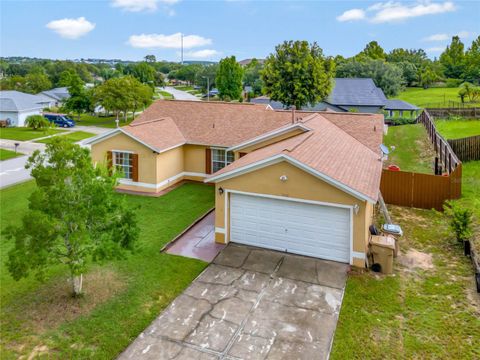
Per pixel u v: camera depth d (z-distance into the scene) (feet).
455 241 47.78
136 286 37.63
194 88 442.09
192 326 31.83
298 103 144.25
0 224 54.75
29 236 30.76
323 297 35.94
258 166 44.37
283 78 142.41
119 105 179.11
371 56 339.77
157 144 68.59
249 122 77.46
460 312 33.37
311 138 54.54
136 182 70.23
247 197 46.34
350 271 40.65
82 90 203.21
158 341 30.01
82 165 33.32
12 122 168.96
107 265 41.50
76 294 35.32
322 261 43.01
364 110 172.76
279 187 44.04
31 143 129.49
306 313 33.53
